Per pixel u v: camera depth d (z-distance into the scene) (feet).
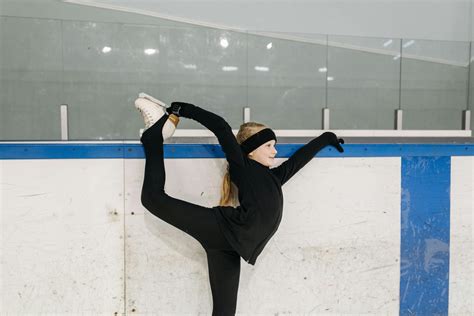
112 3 10.62
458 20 12.92
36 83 9.37
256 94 10.37
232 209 3.68
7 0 9.81
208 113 3.78
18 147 3.92
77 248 4.12
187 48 9.89
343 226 4.70
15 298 4.05
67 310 4.15
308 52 10.55
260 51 10.28
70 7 10.30
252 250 3.64
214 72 10.10
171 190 4.25
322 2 11.87
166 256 4.30
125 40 9.61
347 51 10.76
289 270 4.60
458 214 5.03
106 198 4.13
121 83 9.73
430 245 4.97
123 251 4.21
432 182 4.91
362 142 5.14
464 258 5.10
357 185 4.70
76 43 9.42
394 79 11.12
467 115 11.57
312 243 4.64
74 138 9.69
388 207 4.81
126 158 4.13
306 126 10.75
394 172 4.79
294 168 4.17
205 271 4.41
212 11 11.30
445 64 11.34
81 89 9.59
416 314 4.98
